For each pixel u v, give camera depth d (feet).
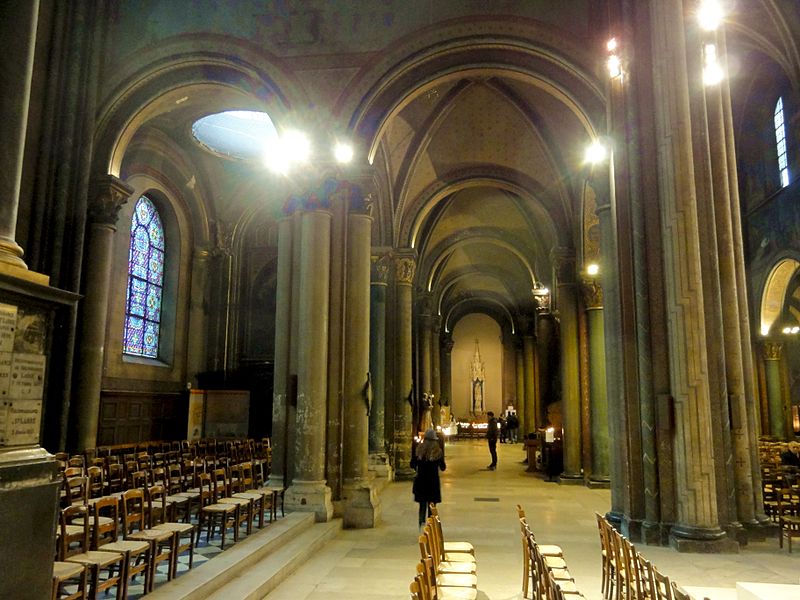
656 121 32.91
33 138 38.50
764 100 69.56
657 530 30.07
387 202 59.26
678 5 32.94
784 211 66.23
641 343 31.71
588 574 26.20
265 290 75.41
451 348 131.75
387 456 57.93
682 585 23.41
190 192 66.90
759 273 73.92
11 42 16.10
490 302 142.31
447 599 17.83
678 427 29.89
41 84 39.06
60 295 15.90
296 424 37.06
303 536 31.24
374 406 57.57
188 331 67.51
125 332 58.39
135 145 56.85
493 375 145.18
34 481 14.46
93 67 40.70
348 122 39.68
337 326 38.88
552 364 72.28
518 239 82.17
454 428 120.67
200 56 41.19
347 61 40.34
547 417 71.20
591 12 38.29
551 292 72.90
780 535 29.32
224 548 26.37
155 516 26.12
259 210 74.18
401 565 27.76
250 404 69.26
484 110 55.31
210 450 55.83
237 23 41.27
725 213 33.63
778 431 77.00
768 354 76.48
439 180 62.64
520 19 38.91
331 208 39.55
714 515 28.94
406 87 40.86
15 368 14.65
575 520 38.78
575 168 56.34
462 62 40.42
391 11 40.55
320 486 35.99
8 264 14.55
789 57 41.37
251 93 41.14
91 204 41.22
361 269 40.22
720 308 31.96
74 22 40.45
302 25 40.78
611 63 34.81
